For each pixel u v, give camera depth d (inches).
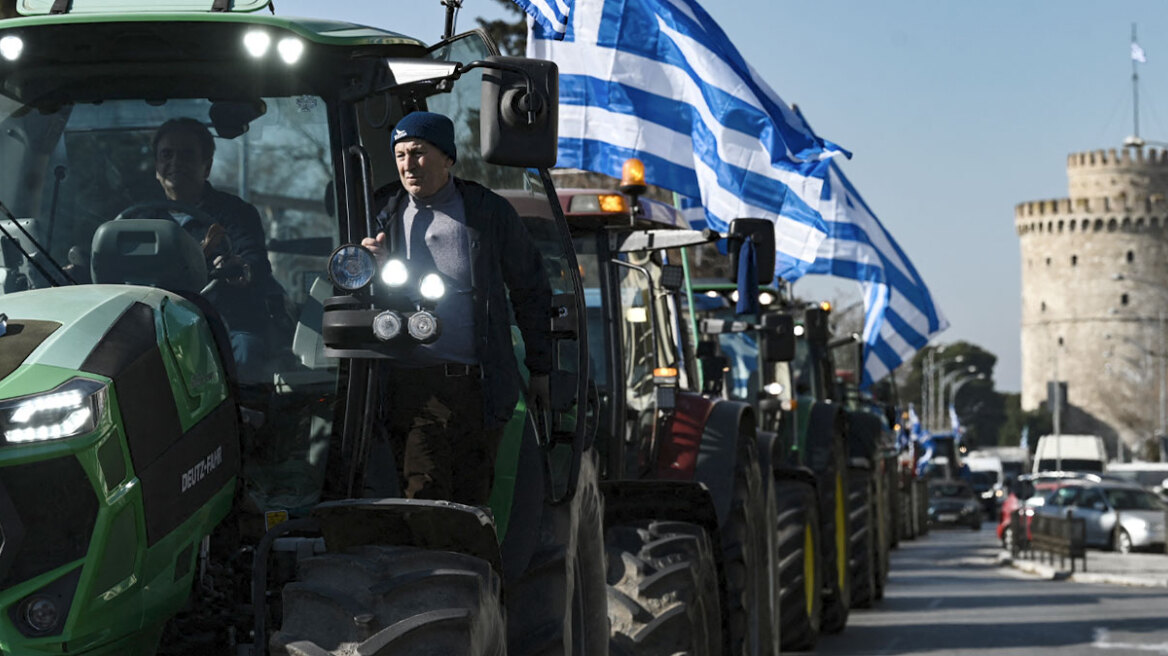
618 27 1051.9
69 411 332.5
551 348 459.8
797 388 1437.0
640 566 629.6
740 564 774.5
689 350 879.7
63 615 331.0
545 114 410.6
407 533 377.7
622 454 725.9
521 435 467.2
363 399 412.5
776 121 1064.8
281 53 421.4
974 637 1234.6
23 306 357.4
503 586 404.5
